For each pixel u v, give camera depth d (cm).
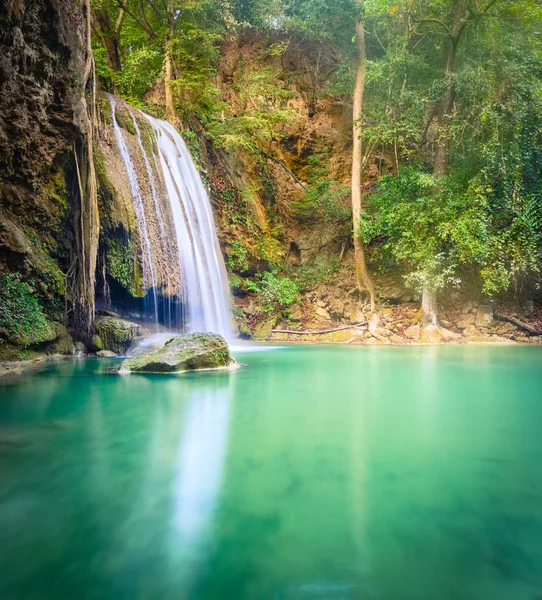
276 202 1838
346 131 1952
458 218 1255
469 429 365
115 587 157
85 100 941
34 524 202
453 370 724
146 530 197
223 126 1616
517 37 1347
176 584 159
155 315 1120
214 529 196
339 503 222
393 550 180
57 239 951
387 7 1505
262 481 252
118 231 1028
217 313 1370
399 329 1411
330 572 165
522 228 1250
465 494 234
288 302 1544
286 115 1717
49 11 845
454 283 1391
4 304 804
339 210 1748
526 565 169
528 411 433
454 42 1404
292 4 1836
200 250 1338
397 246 1355
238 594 152
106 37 1636
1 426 375
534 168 1290
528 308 1405
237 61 1925
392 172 1872
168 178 1256
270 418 400
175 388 557
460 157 1341
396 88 1512
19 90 820
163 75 1625
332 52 2014
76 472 267
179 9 1644
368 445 320
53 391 534
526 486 244
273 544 185
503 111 1291
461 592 153
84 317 945
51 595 152
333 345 1266
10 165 841
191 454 301
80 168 934
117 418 399
